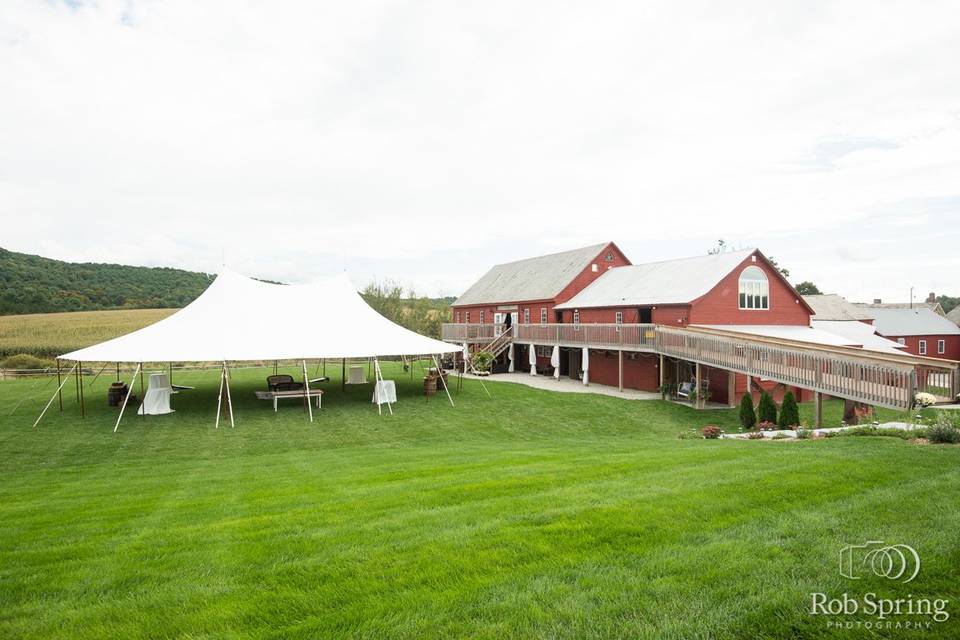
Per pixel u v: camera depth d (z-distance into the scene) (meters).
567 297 31.77
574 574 3.86
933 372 11.78
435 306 58.72
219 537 5.08
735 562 3.93
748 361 17.20
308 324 19.80
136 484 8.67
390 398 19.80
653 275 28.38
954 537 4.21
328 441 14.22
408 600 3.56
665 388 22.08
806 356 14.70
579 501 5.61
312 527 5.24
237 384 25.27
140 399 19.88
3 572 4.36
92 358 15.91
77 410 17.84
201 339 17.59
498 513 5.34
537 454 9.84
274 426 15.84
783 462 7.27
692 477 6.54
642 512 5.13
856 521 4.68
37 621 3.48
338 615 3.40
